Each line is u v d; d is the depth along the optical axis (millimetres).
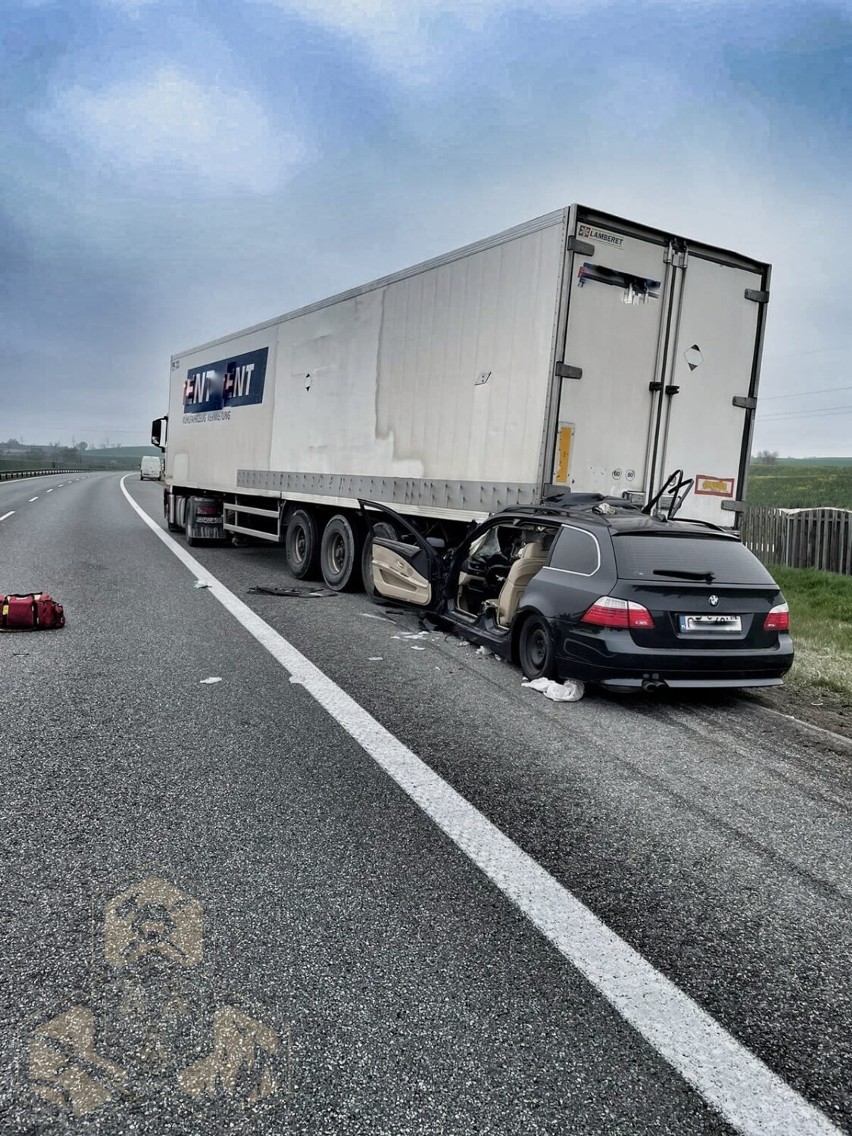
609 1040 2189
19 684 5395
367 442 9391
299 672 6000
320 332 10516
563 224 6492
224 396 13961
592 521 5746
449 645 7242
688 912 2900
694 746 4828
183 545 15234
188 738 4469
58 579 10219
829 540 13516
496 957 2547
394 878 3021
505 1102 1945
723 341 7441
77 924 2621
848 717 5688
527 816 3656
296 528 11414
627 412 6969
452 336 7863
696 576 5289
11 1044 2066
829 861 3373
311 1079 1991
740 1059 2143
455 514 7793
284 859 3127
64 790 3697
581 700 5676
